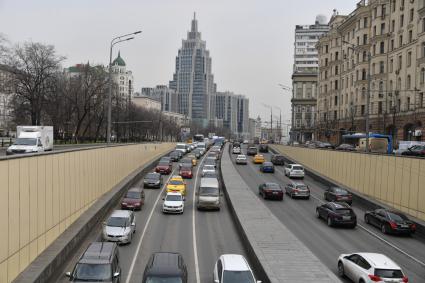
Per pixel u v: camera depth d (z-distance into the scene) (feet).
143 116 435.12
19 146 128.57
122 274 61.93
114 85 323.16
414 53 208.64
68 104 284.00
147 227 92.32
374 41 249.96
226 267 51.85
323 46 355.97
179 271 50.72
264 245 71.56
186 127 558.15
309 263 62.39
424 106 194.39
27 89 218.79
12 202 53.16
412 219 92.43
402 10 225.35
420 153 144.25
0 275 49.24
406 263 68.44
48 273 57.93
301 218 103.35
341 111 312.50
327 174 167.32
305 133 471.21
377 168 117.91
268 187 128.77
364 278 55.06
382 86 245.04
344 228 93.35
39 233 62.75
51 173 69.05
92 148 99.35
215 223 97.86
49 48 251.60
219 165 209.97
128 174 154.81
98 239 80.28
